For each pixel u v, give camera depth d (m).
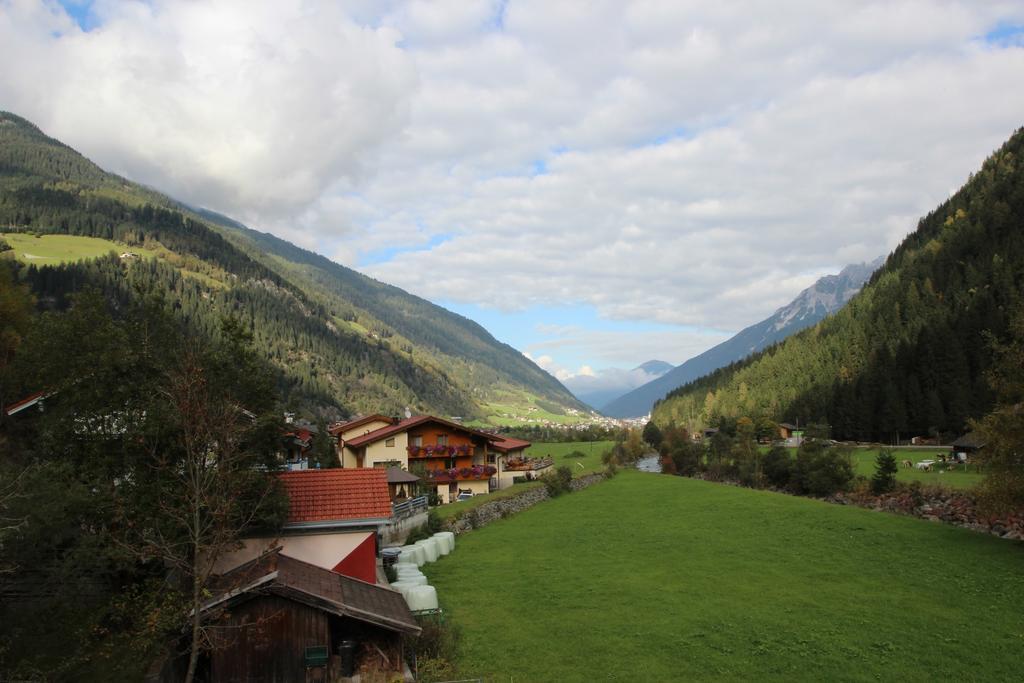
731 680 22.44
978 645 24.55
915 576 33.53
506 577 35.53
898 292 179.00
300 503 26.62
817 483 65.75
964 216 193.12
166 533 20.72
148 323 25.14
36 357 24.78
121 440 22.84
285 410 28.92
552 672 23.14
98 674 18.56
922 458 84.88
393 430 64.31
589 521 52.12
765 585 33.09
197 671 20.52
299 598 20.14
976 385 106.19
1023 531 40.69
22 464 23.77
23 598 20.16
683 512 54.41
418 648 23.41
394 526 41.28
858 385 126.88
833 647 24.89
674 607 29.97
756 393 188.50
